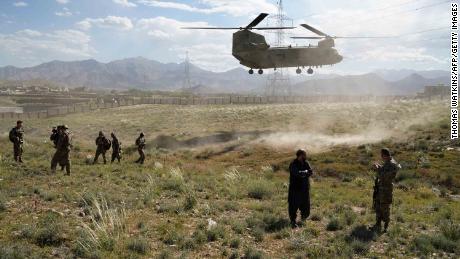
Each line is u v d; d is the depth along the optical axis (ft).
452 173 70.79
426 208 46.14
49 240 27.48
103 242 27.27
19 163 64.59
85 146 107.45
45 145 97.86
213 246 28.76
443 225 34.50
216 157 108.58
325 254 26.94
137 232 30.83
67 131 57.31
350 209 42.29
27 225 29.60
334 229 34.32
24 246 25.48
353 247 28.53
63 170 61.41
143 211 37.86
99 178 55.88
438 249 29.27
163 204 39.96
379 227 33.76
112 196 41.45
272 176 78.18
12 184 47.06
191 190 48.06
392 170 32.99
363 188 63.93
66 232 29.63
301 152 35.63
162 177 60.64
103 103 329.52
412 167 76.48
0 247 24.66
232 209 40.78
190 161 97.91
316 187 62.28
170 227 32.19
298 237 30.60
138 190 47.62
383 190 33.22
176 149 126.21
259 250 27.55
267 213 37.96
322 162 88.38
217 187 54.75
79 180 52.08
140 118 208.13
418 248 29.12
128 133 164.14
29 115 258.37
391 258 27.04
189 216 36.86
